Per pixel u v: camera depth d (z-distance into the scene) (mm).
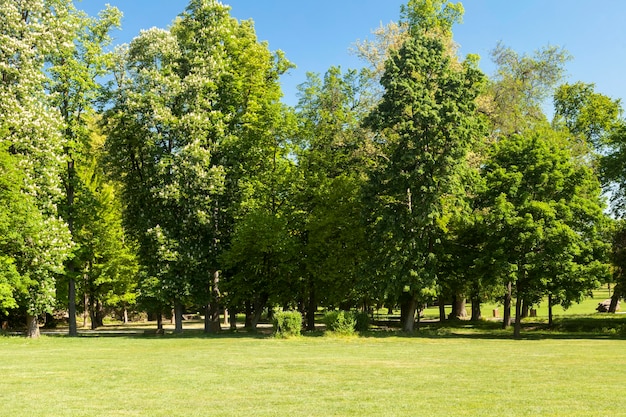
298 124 37219
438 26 34844
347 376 13672
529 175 29094
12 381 13008
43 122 27422
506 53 39000
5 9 27516
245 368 15281
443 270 30969
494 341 24828
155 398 10758
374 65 36125
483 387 11891
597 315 39375
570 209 28422
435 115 27094
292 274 32188
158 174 31328
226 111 34438
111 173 35844
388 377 13461
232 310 39125
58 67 29859
